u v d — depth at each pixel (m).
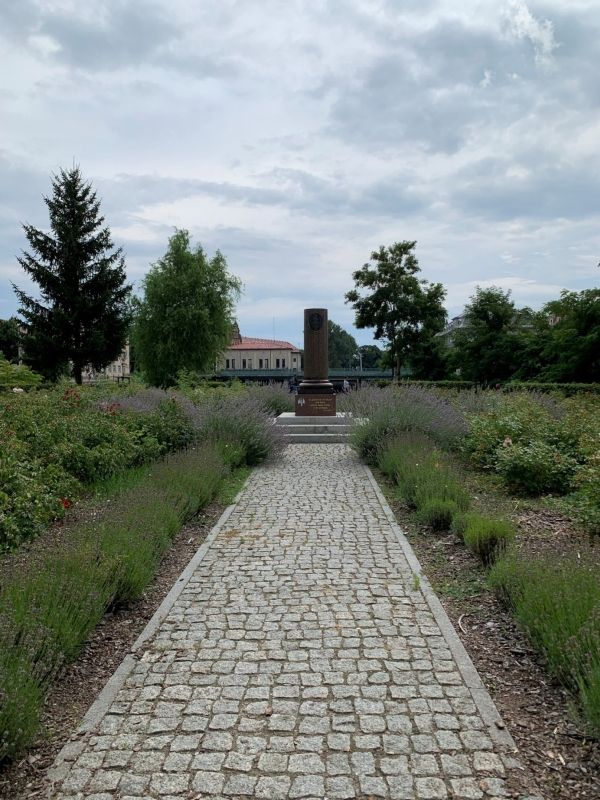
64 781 2.77
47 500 6.16
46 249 38.06
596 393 22.45
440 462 8.87
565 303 27.73
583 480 7.07
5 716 2.87
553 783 2.73
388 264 35.16
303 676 3.65
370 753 2.94
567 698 3.25
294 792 2.68
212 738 3.05
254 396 17.92
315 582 5.27
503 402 14.27
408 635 4.20
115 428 9.69
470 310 35.78
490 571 5.15
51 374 37.19
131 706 3.35
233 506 8.14
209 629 4.33
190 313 40.81
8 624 3.44
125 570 4.77
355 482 9.80
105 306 38.09
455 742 3.01
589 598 3.81
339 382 40.94
